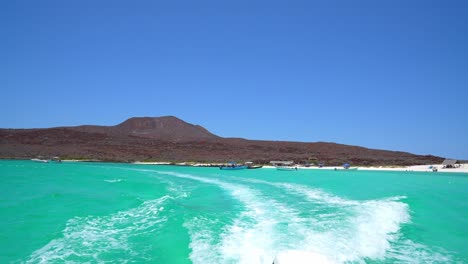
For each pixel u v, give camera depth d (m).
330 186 37.19
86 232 13.55
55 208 18.23
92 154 132.50
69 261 10.30
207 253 10.88
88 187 29.80
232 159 126.94
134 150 144.75
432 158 135.75
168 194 26.08
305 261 8.12
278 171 76.81
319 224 15.23
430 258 11.70
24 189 27.05
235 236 12.93
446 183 44.66
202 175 55.31
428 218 18.11
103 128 199.00
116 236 13.02
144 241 12.38
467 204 23.42
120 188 29.69
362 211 18.83
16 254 10.80
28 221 15.02
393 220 17.00
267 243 12.05
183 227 14.09
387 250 12.32
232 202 22.67
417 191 32.31
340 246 12.05
